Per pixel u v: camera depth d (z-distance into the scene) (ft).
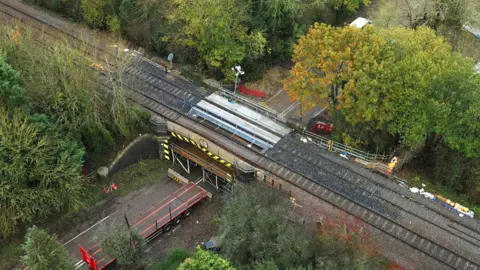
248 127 180.34
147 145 177.68
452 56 168.14
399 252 142.31
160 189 169.27
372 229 148.25
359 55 158.81
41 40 172.96
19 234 149.79
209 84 197.98
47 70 154.61
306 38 172.35
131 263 135.13
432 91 156.87
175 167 179.01
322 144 177.47
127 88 190.19
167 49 212.64
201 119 184.44
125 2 213.25
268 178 161.58
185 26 197.26
